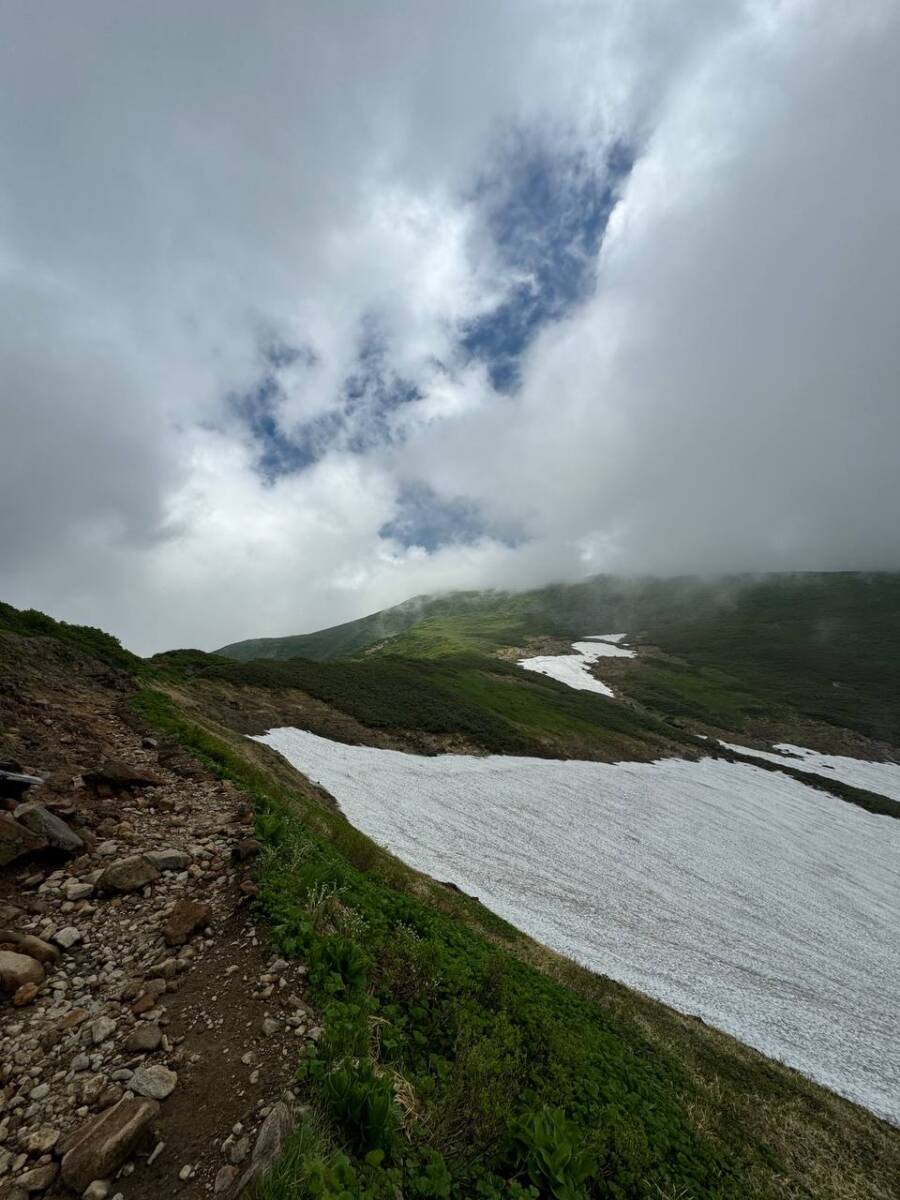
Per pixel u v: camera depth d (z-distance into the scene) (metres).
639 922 32.59
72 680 21.31
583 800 56.72
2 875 7.70
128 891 7.94
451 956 10.45
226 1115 4.59
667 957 28.38
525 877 34.88
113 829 9.80
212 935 7.21
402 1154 4.73
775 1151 11.43
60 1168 3.95
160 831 10.25
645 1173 7.63
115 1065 5.00
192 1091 4.80
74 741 14.08
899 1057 24.45
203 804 12.19
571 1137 6.31
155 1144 4.25
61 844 8.47
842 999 29.19
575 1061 9.18
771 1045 21.66
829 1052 22.86
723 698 135.00
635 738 91.44
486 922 19.72
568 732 83.38
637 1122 8.69
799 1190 10.15
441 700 78.31
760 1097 14.28
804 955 33.69
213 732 30.09
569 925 28.73
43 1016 5.52
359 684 74.38
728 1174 9.11
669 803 63.06
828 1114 15.07
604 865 41.16
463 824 41.94
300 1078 5.02
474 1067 6.19
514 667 137.00
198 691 50.84
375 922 9.65
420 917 12.14
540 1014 10.19
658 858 45.38
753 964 30.70
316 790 36.38
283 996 6.21
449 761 58.47
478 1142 5.38
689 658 177.25
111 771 11.73
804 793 79.94
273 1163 4.01
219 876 8.80
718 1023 22.12
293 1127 4.43
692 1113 10.75
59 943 6.63
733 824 59.91
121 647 40.47
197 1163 4.13
